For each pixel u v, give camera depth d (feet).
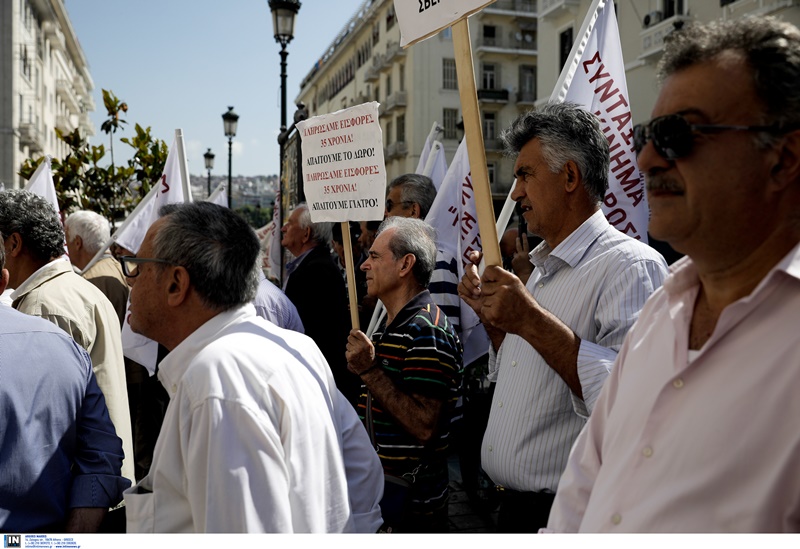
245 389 5.26
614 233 7.64
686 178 4.04
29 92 138.41
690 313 4.37
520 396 7.61
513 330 6.62
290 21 29.91
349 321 15.57
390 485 7.73
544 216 7.75
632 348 4.85
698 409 3.92
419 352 8.66
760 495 3.57
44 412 6.71
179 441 5.28
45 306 9.18
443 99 133.90
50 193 17.88
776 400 3.62
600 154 7.61
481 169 6.39
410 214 14.70
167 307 6.09
